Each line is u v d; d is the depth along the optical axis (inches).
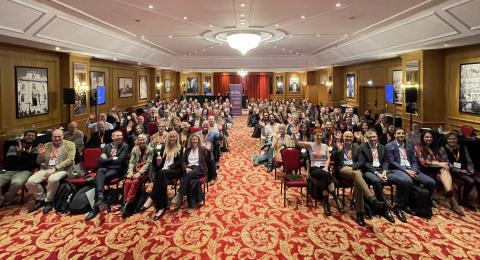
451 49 327.0
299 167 207.9
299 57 681.0
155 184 180.4
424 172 193.0
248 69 710.5
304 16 281.1
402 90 380.2
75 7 239.5
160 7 247.1
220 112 453.4
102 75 458.9
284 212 182.2
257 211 183.9
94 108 415.2
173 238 151.2
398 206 178.7
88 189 186.4
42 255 135.6
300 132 281.7
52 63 340.2
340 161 193.8
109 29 334.3
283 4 242.1
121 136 199.8
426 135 196.7
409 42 309.0
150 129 326.0
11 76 279.0
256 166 289.0
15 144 222.1
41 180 186.4
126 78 550.9
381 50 368.2
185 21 302.4
